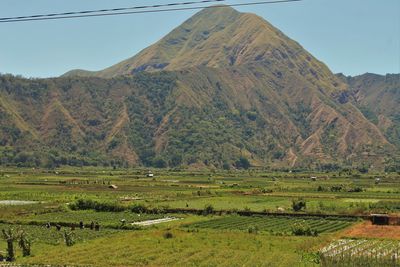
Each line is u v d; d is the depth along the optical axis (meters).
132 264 66.31
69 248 77.38
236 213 131.75
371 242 86.81
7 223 110.19
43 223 108.81
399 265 65.62
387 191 199.62
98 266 64.44
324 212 130.62
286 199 168.00
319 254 72.75
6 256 72.25
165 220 119.44
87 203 139.62
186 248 77.56
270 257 70.62
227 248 78.00
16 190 187.50
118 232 97.62
